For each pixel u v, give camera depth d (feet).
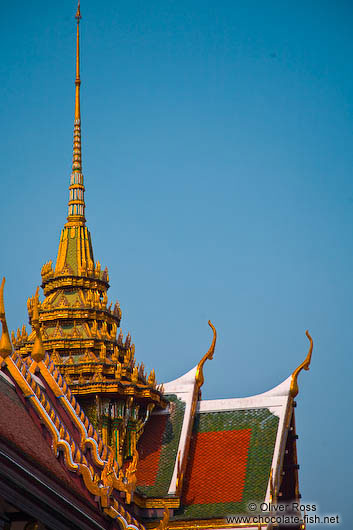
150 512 199.82
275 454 207.92
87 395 206.59
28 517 143.95
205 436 215.10
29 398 164.35
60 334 215.10
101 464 174.60
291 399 215.92
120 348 220.43
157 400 211.82
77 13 262.67
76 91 245.86
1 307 164.45
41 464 145.18
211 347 222.48
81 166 238.48
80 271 224.53
